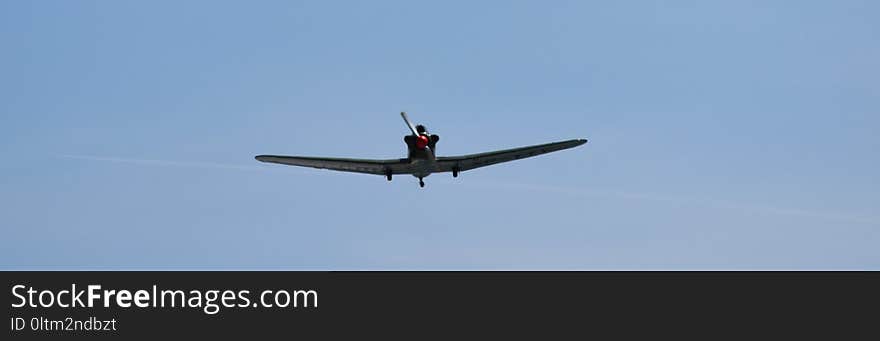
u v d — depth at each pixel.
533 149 64.38
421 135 63.16
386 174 65.25
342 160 63.12
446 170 65.62
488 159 64.94
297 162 63.47
